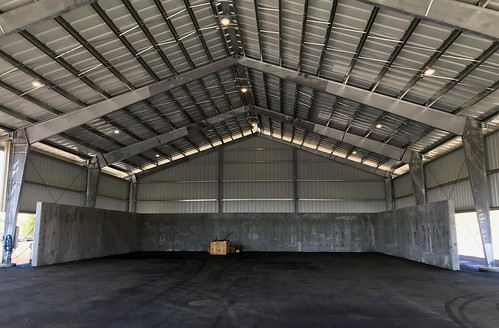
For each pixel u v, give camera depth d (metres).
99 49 13.27
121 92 16.83
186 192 29.33
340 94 15.94
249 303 8.96
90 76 14.85
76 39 12.21
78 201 23.44
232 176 29.22
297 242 27.44
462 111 15.16
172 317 7.57
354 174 28.78
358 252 26.75
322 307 8.54
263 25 13.48
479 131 15.28
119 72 15.18
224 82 19.44
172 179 29.62
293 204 28.59
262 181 29.02
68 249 19.67
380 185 28.58
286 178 28.92
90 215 21.95
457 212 19.19
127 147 23.61
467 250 27.25
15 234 16.94
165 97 18.92
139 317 7.58
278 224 27.72
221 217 28.14
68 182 22.52
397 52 12.39
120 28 12.44
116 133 21.41
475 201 15.13
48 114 16.78
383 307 8.57
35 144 19.81
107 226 23.91
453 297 9.81
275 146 29.34
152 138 23.58
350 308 8.45
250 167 29.23
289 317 7.59
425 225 18.73
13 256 21.39
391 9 9.13
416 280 12.91
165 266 17.36
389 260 20.45
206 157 29.61
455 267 15.81
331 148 27.56
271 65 16.53
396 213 23.12
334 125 22.41
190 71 16.77
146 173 29.67
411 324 7.09
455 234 16.05
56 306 8.65
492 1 8.98
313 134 25.31
